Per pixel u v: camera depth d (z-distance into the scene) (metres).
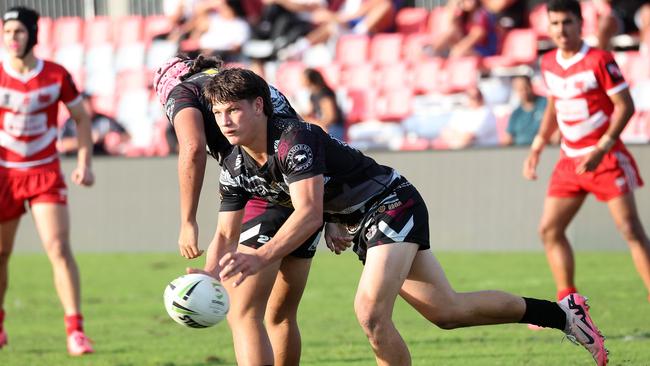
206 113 18.31
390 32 56.56
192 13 59.12
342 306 32.16
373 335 16.95
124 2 62.22
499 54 52.66
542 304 18.94
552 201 27.66
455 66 51.62
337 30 56.19
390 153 44.81
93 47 60.72
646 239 27.34
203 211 46.31
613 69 26.56
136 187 48.91
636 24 50.97
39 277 41.78
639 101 47.88
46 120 27.05
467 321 18.34
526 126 44.59
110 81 59.69
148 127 56.44
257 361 17.72
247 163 16.58
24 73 26.81
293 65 54.66
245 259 14.98
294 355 19.38
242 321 17.94
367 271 16.98
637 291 32.34
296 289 18.98
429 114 49.94
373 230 17.12
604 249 41.78
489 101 50.53
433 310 17.94
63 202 27.11
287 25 56.56
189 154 17.50
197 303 16.17
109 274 41.53
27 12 26.70
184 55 19.98
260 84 15.84
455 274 37.09
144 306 33.84
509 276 36.22
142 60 59.34
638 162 40.47
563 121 27.75
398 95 51.88
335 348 25.48
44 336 29.17
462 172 43.75
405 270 17.05
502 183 43.12
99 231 49.59
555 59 27.80
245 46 56.56
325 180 16.83
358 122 52.09
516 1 54.72
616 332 25.89
